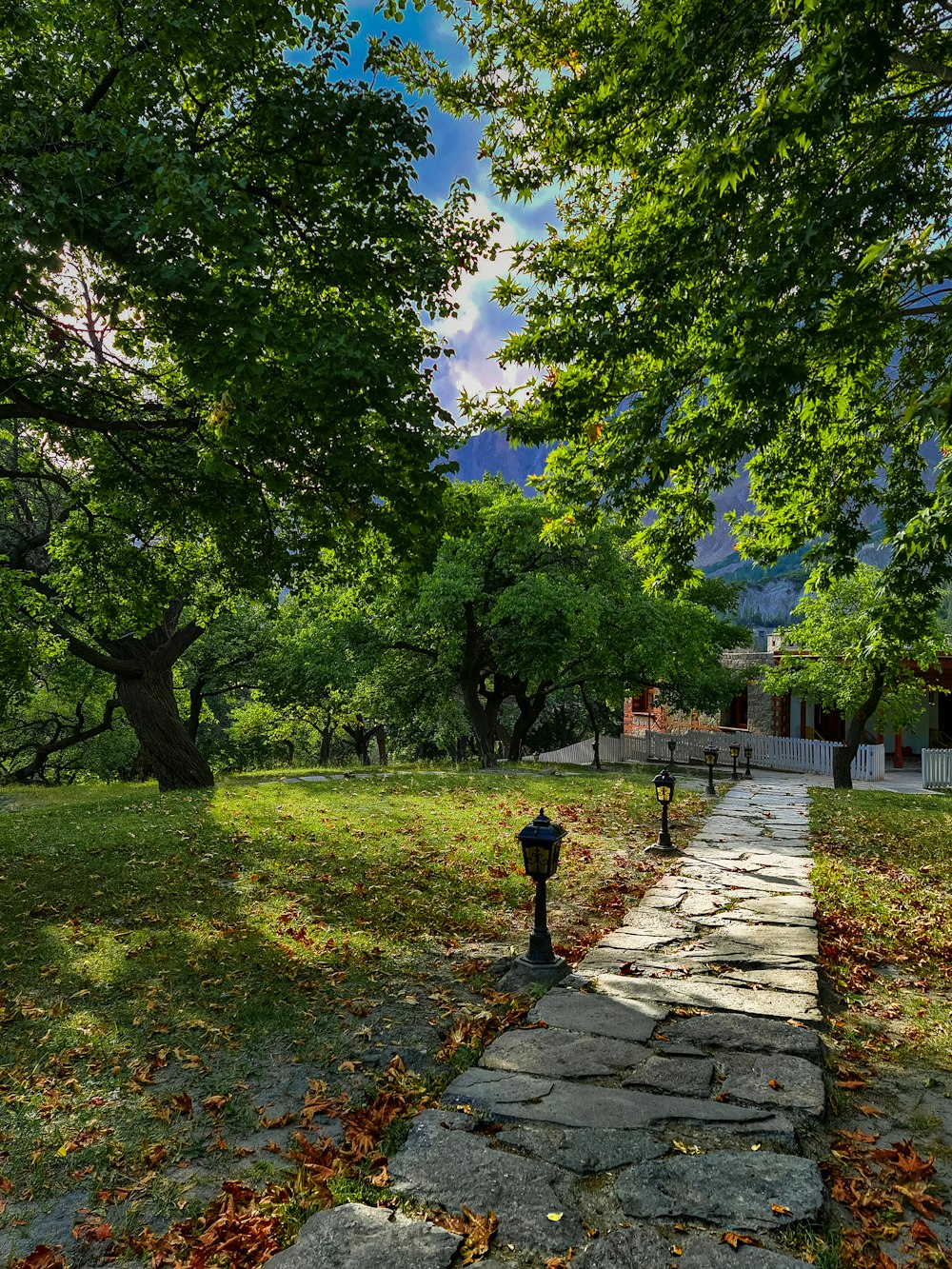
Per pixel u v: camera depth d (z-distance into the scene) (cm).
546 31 786
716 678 2886
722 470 924
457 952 626
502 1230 273
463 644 2247
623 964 565
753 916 694
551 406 857
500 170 851
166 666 1753
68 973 575
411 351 805
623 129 776
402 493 852
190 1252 289
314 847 995
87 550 1257
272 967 583
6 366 918
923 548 741
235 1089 414
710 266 714
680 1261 254
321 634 2341
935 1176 323
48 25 726
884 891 824
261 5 719
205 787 1680
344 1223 279
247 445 781
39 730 2853
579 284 815
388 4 788
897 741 2850
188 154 600
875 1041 465
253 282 655
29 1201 328
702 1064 404
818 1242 266
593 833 1121
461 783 1700
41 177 575
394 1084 411
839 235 629
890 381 957
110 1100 404
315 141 750
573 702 4291
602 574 2220
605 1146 325
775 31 625
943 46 670
